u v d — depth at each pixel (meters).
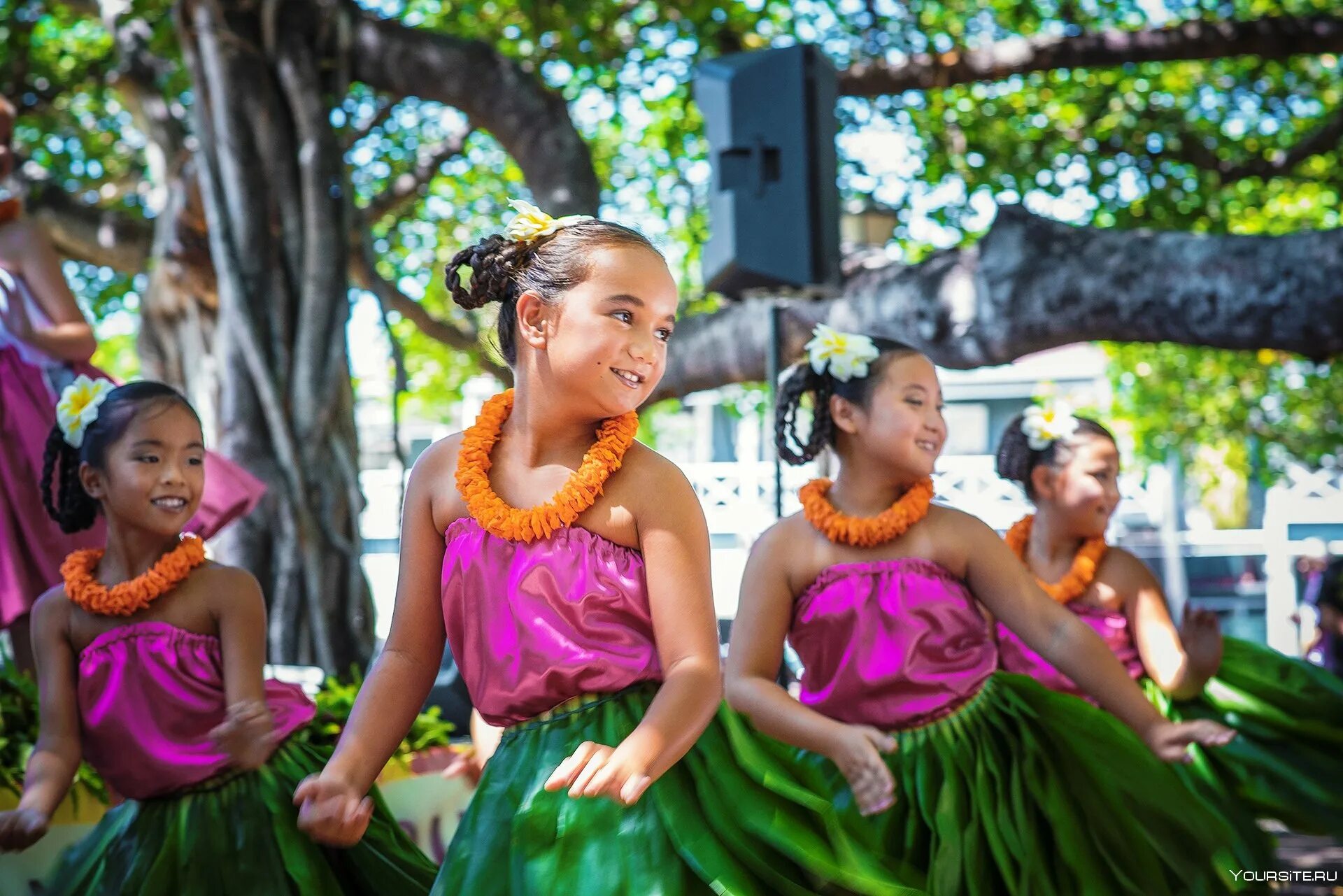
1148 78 10.25
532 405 2.18
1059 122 10.20
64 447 3.05
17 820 2.70
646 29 9.28
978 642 3.05
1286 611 10.69
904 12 9.33
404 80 6.82
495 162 10.90
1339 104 10.21
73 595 2.84
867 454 3.15
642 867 2.00
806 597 3.08
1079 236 6.80
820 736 2.78
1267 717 3.96
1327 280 6.07
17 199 4.06
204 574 2.89
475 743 3.70
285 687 3.01
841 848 2.02
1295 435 15.55
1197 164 9.80
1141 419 15.88
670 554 2.13
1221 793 3.88
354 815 2.15
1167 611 3.85
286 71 6.20
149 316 7.34
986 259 7.00
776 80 5.23
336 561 5.96
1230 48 8.41
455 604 2.19
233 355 6.01
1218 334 6.38
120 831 2.84
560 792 2.07
